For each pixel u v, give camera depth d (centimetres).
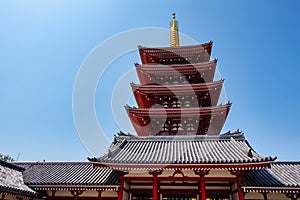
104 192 1688
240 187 1424
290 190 1439
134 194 1645
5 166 1808
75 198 1684
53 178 1802
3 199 1447
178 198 1573
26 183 1694
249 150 1433
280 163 1938
